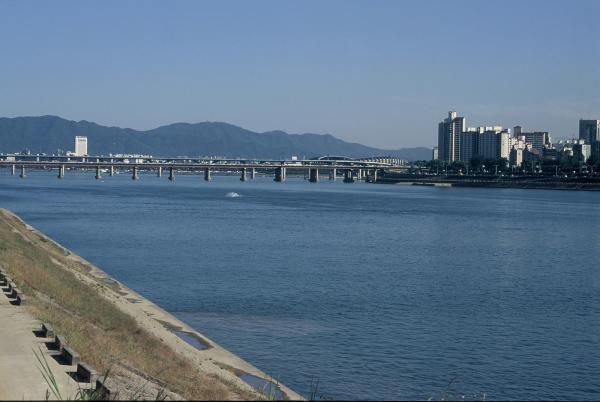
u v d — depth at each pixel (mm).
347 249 116500
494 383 45000
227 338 53562
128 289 72500
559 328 60188
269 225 160375
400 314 64125
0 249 61781
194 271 88000
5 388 26891
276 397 38250
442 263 101438
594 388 44562
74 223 155000
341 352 50531
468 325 60406
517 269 96688
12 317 39781
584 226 170000
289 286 77625
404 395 42125
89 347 35031
